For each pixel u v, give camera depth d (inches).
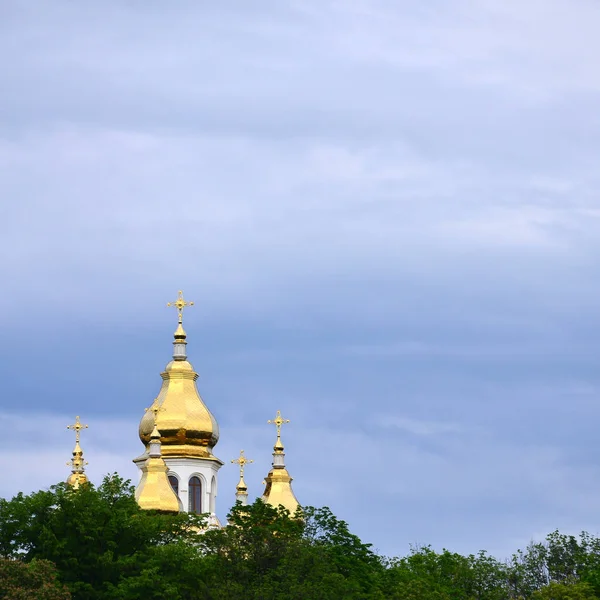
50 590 5132.9
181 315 7214.6
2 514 5615.2
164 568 5580.7
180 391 7057.1
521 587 6781.5
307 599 5497.1
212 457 7037.4
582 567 6924.2
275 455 7391.7
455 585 6633.9
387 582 5969.5
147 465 6658.5
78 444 7455.7
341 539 6127.0
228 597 5497.1
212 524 6707.7
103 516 5634.8
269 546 5821.9
